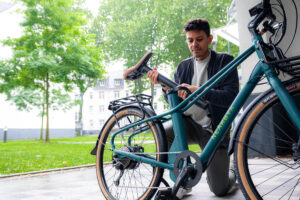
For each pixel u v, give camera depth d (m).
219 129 1.51
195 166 1.52
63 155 6.54
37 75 13.17
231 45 22.20
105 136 2.02
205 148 1.54
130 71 1.88
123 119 1.93
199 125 1.91
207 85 1.63
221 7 24.48
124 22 28.34
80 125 32.59
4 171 4.18
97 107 51.84
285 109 1.27
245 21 5.06
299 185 1.49
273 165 1.41
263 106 1.33
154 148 1.74
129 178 1.85
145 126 1.80
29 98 14.61
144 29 26.77
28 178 3.69
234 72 1.86
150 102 1.89
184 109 1.70
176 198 1.55
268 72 1.35
